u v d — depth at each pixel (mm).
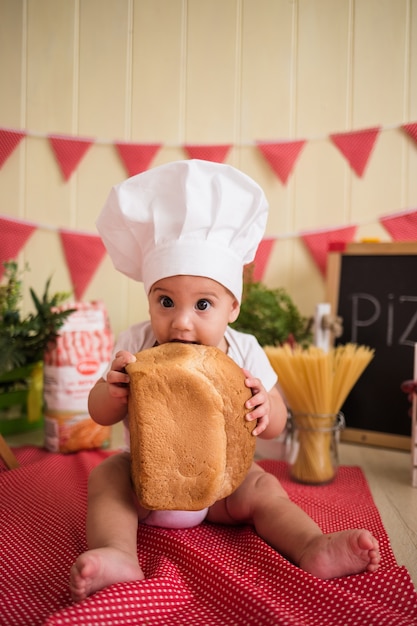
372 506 1043
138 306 1819
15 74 1813
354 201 1678
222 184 886
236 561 793
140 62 1775
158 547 817
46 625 564
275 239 1729
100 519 774
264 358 1015
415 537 920
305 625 592
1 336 1374
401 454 1431
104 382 959
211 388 794
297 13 1686
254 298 1509
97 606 602
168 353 830
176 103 1766
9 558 807
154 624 614
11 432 1562
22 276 1818
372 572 721
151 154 1771
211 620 629
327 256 1636
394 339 1494
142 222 917
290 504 850
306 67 1691
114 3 1773
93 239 1805
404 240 1638
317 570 728
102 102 1799
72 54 1800
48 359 1370
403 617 637
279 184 1720
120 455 930
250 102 1729
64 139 1791
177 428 788
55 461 1280
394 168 1648
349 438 1515
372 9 1639
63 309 1413
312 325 1589
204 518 949
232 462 822
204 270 857
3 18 1809
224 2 1723
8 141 1793
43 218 1818
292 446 1213
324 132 1689
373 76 1649
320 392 1172
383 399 1489
